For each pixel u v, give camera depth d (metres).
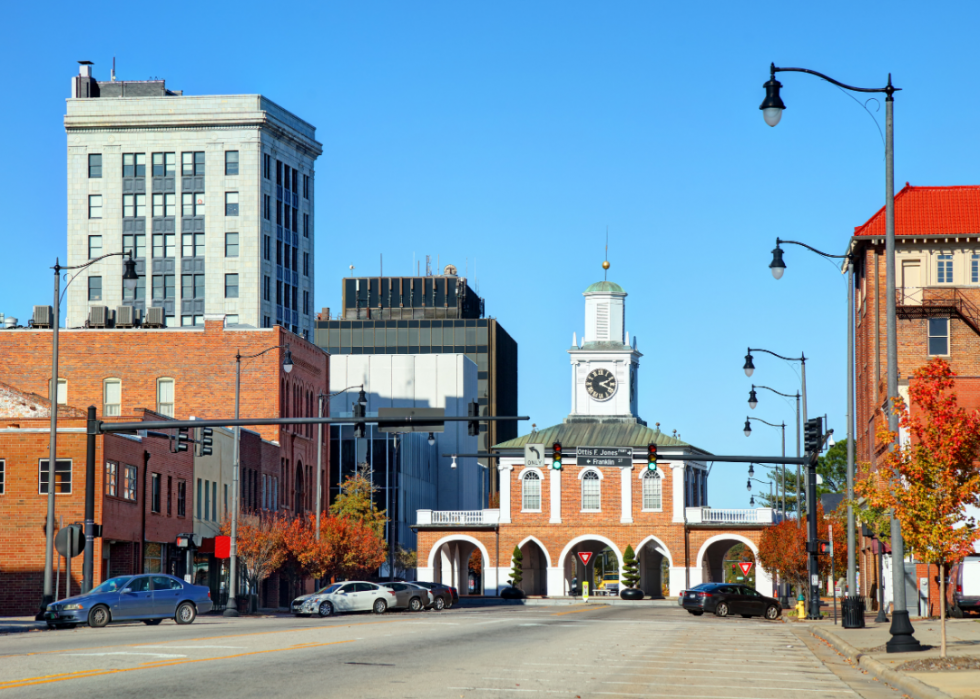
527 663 25.08
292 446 89.56
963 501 27.95
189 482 67.94
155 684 18.80
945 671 24.25
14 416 65.44
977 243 66.38
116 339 85.81
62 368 85.38
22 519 55.97
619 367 112.75
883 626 45.47
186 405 85.25
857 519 51.06
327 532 74.06
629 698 19.17
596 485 106.19
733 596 64.81
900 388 61.50
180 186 121.38
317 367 97.06
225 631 35.53
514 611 69.81
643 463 105.56
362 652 26.41
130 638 31.66
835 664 29.44
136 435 60.31
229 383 85.38
